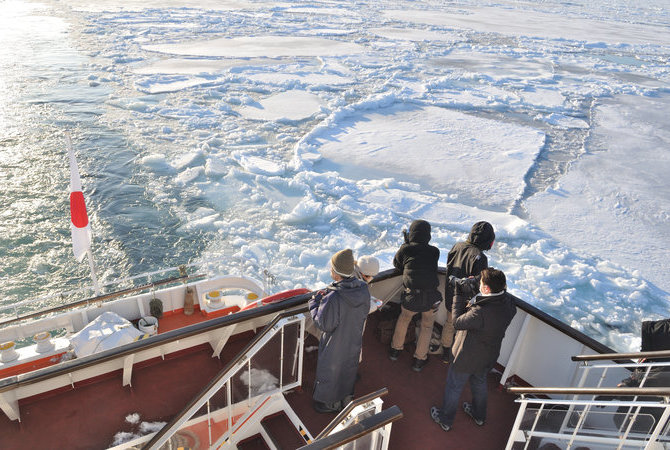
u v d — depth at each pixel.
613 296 12.66
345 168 19.47
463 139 23.48
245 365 3.49
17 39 39.53
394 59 41.81
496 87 34.50
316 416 3.85
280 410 3.90
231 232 13.89
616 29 71.62
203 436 3.63
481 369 3.64
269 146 20.98
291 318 3.47
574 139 24.89
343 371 3.73
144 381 4.13
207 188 16.47
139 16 56.47
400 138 23.03
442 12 76.69
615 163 21.91
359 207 15.87
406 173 19.39
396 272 4.81
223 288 6.04
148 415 3.81
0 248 12.38
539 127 26.50
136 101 25.81
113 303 5.43
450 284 4.06
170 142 20.44
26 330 5.07
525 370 4.48
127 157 18.53
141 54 37.78
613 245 15.19
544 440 3.46
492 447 3.83
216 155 19.16
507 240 14.92
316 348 4.59
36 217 13.84
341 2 82.38
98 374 4.14
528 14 81.56
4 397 3.51
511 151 22.28
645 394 2.59
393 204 16.41
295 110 26.23
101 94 26.67
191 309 5.76
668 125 28.36
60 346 4.95
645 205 17.97
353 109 26.62
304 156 19.64
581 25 73.19
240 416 3.77
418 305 4.20
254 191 16.44
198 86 29.61
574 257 14.25
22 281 11.30
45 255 12.25
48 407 3.83
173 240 13.34
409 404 4.18
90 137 20.25
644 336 3.87
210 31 49.72
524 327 4.34
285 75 33.66
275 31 51.97
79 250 5.13
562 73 41.28
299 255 13.11
